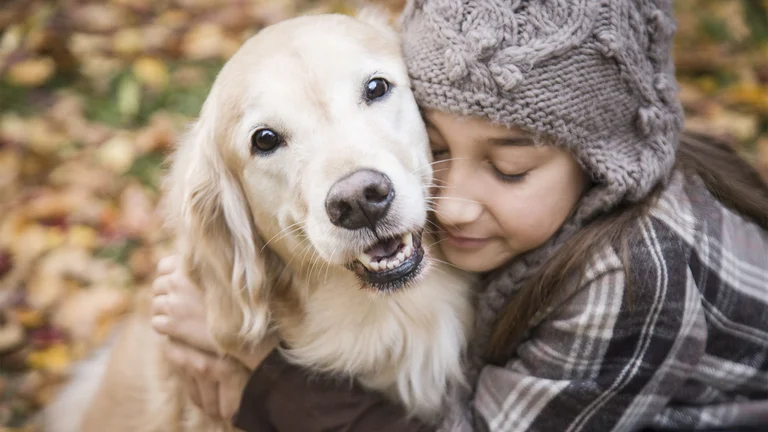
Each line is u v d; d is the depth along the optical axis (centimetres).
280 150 180
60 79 468
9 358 324
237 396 209
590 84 159
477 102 161
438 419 206
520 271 186
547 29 157
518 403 179
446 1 165
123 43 477
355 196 164
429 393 204
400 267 176
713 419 188
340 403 201
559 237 180
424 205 176
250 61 184
